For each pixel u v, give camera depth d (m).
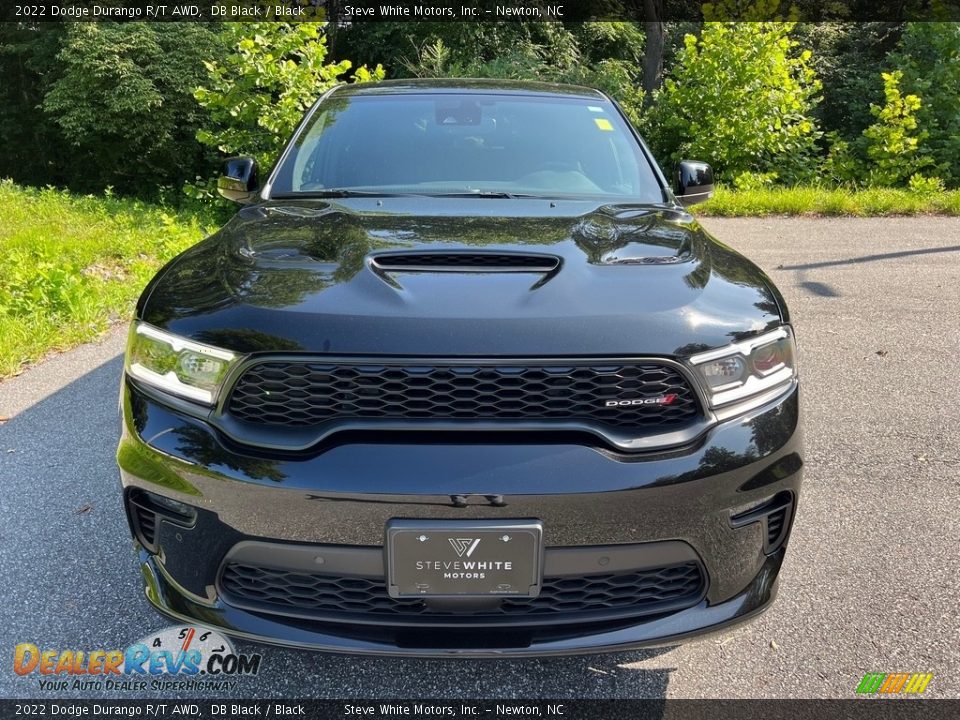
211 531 1.83
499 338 1.77
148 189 15.27
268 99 9.65
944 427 3.85
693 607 1.91
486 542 1.74
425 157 3.08
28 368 4.43
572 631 1.85
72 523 2.85
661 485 1.77
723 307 1.97
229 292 1.97
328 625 1.85
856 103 18.84
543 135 3.23
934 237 8.84
